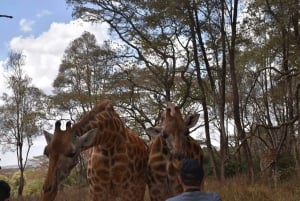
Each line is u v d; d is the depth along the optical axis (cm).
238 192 1348
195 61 2439
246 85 3712
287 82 2223
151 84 2870
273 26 2072
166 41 2412
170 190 744
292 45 2234
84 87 4203
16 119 4303
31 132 4241
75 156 634
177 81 2823
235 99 2169
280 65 2725
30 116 4084
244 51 2575
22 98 4378
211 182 1838
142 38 2459
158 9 2247
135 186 783
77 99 3825
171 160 741
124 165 757
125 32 2542
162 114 755
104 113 741
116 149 752
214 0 2209
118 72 2748
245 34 2328
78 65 4219
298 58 2136
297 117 1902
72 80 4291
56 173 616
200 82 2447
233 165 2727
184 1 2175
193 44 2412
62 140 629
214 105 2766
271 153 2227
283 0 1916
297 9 1930
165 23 2348
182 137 696
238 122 2159
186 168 390
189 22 2283
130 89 2781
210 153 2405
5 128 4269
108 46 2711
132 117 2744
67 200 1348
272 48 2248
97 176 753
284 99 2888
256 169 2748
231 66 2194
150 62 2600
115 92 2786
